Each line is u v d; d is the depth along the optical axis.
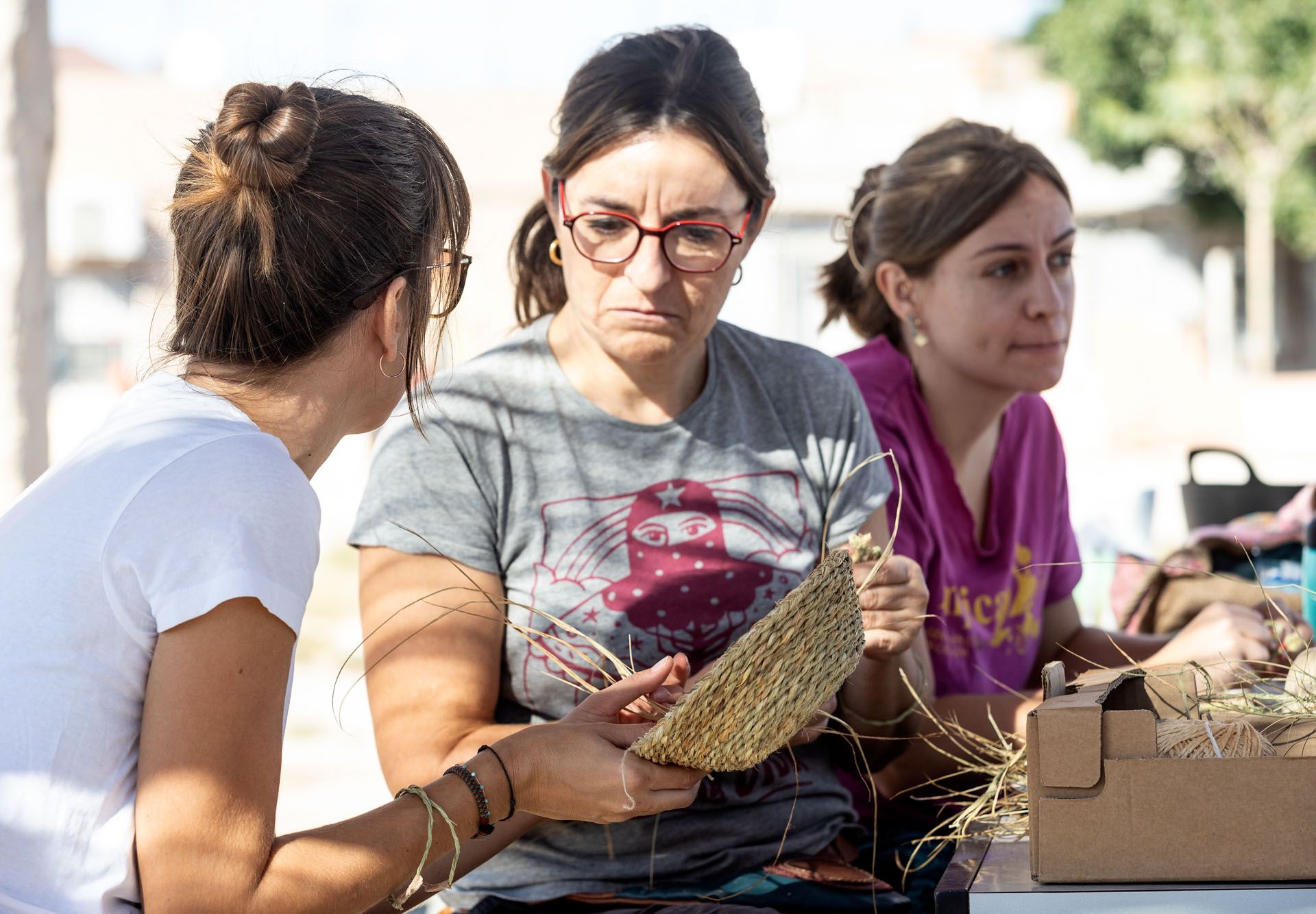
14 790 1.36
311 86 1.67
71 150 20.22
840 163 20.17
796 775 2.10
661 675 1.73
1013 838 1.74
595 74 2.04
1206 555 3.02
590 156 2.01
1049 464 2.94
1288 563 3.05
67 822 1.37
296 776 5.29
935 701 2.44
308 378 1.58
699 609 2.11
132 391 1.58
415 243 1.63
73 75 21.36
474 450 2.10
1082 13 22.17
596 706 1.71
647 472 2.15
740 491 2.19
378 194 1.58
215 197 1.55
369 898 1.46
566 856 2.04
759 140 2.15
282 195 1.54
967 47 29.77
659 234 1.99
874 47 23.77
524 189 19.30
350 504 13.80
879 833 2.46
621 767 1.58
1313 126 21.58
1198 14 21.45
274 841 1.42
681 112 1.99
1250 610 2.45
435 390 2.13
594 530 2.11
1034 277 2.63
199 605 1.38
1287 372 26.58
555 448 2.13
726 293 2.08
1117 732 1.49
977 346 2.65
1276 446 19.27
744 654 1.52
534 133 19.50
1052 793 1.49
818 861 2.12
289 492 1.46
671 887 2.04
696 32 2.13
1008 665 2.78
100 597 1.40
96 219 20.06
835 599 1.62
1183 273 23.16
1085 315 22.44
